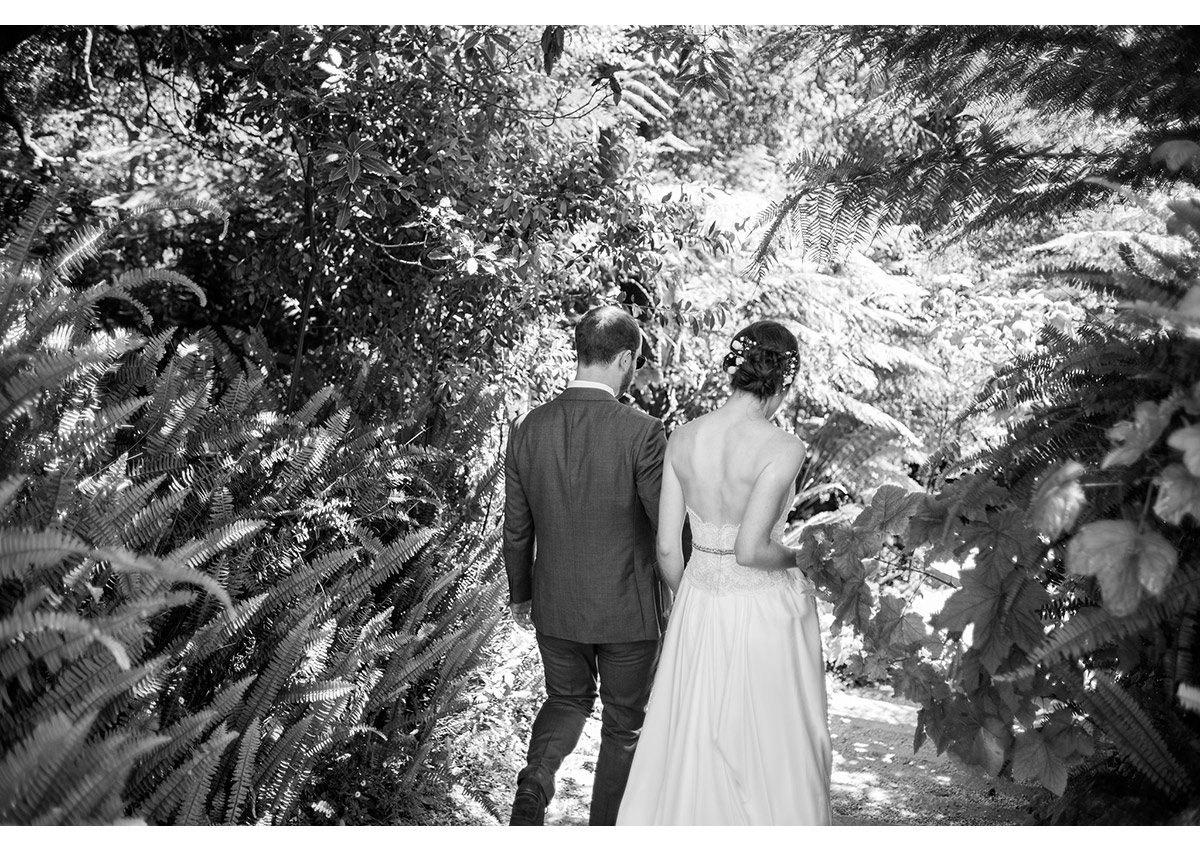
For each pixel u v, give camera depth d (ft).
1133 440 5.92
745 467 8.14
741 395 8.41
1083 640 6.36
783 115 23.26
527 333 14.05
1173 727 7.12
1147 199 7.33
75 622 5.58
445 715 10.51
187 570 6.04
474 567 12.14
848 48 9.49
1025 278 7.74
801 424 23.49
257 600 8.16
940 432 21.11
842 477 22.59
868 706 15.23
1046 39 8.50
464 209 12.07
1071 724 7.33
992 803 10.59
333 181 10.88
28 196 14.85
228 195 16.19
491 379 13.50
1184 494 5.75
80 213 15.92
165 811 6.75
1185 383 6.44
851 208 9.29
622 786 9.53
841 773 11.85
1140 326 6.74
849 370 22.35
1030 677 7.26
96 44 15.60
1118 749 7.30
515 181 12.53
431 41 11.23
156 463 9.02
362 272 12.87
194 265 16.17
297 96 10.93
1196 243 6.75
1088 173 8.48
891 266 24.71
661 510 8.87
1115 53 8.25
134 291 15.71
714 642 8.38
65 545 5.79
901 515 7.90
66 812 5.53
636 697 9.71
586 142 13.70
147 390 9.39
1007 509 7.28
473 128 11.91
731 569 8.42
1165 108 8.21
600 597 9.39
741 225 14.52
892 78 9.41
